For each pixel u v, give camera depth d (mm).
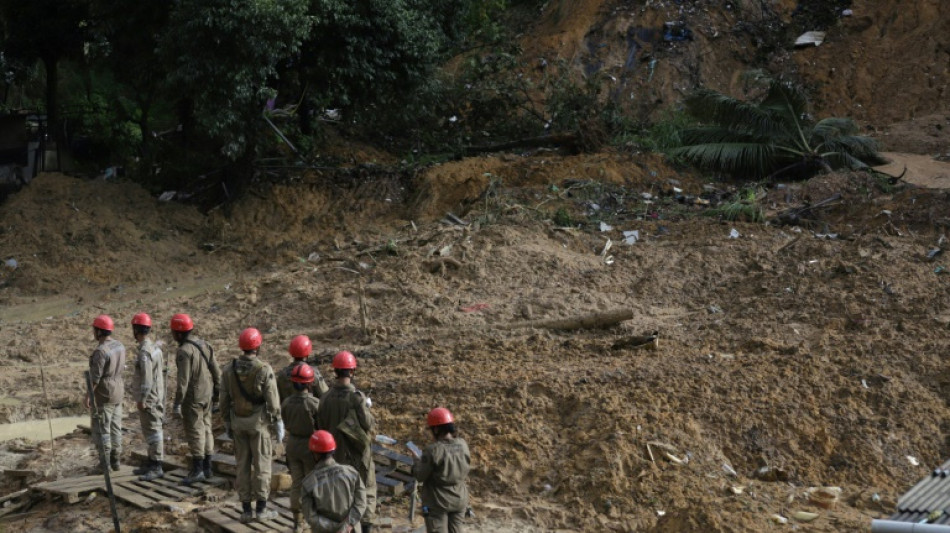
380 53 23922
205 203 25344
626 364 12445
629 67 33906
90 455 11867
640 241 19781
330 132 29844
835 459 10344
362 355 14102
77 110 30953
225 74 21609
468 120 29859
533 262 17812
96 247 21922
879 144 27031
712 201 22641
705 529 8953
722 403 11062
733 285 16719
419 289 16797
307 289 17609
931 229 18812
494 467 10281
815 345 12992
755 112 24984
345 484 7645
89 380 9820
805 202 21875
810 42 33938
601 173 24031
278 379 9602
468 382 11953
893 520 7047
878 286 15305
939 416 11078
